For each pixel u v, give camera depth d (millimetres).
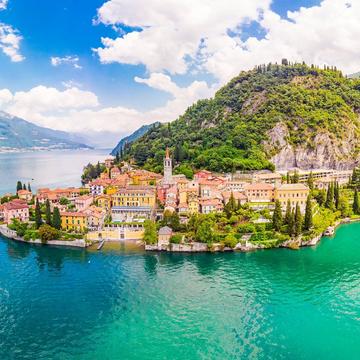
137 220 191250
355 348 89188
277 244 159875
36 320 102188
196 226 164875
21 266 141750
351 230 189375
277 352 87750
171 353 87625
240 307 108125
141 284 124000
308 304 109688
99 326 99000
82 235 170000
